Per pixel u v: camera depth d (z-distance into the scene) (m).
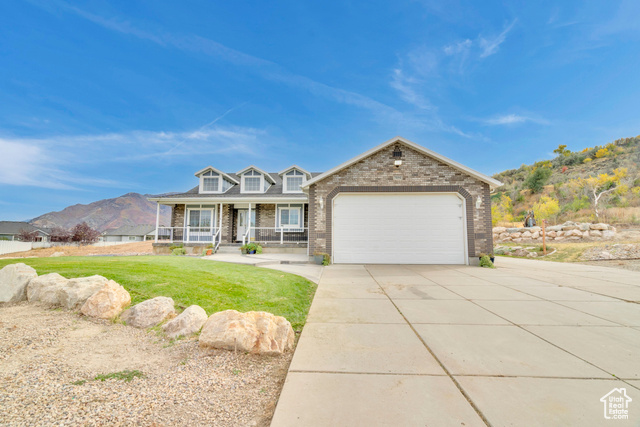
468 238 11.23
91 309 4.11
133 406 2.18
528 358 3.00
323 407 2.11
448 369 2.74
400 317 4.52
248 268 8.71
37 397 2.24
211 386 2.52
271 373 2.79
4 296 4.57
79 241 33.78
